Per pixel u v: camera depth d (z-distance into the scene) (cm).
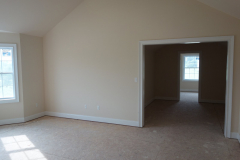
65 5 434
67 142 335
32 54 484
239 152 290
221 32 338
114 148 309
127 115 427
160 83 781
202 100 714
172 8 371
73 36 474
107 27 434
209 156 279
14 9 372
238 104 337
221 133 373
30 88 480
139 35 402
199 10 350
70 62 484
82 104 477
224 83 681
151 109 593
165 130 394
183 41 366
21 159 275
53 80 511
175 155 283
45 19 447
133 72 414
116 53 428
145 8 393
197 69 1012
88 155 286
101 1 436
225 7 311
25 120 465
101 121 456
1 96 449
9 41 442
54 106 516
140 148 308
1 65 446
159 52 771
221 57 678
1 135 372
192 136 359
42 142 336
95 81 457
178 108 606
